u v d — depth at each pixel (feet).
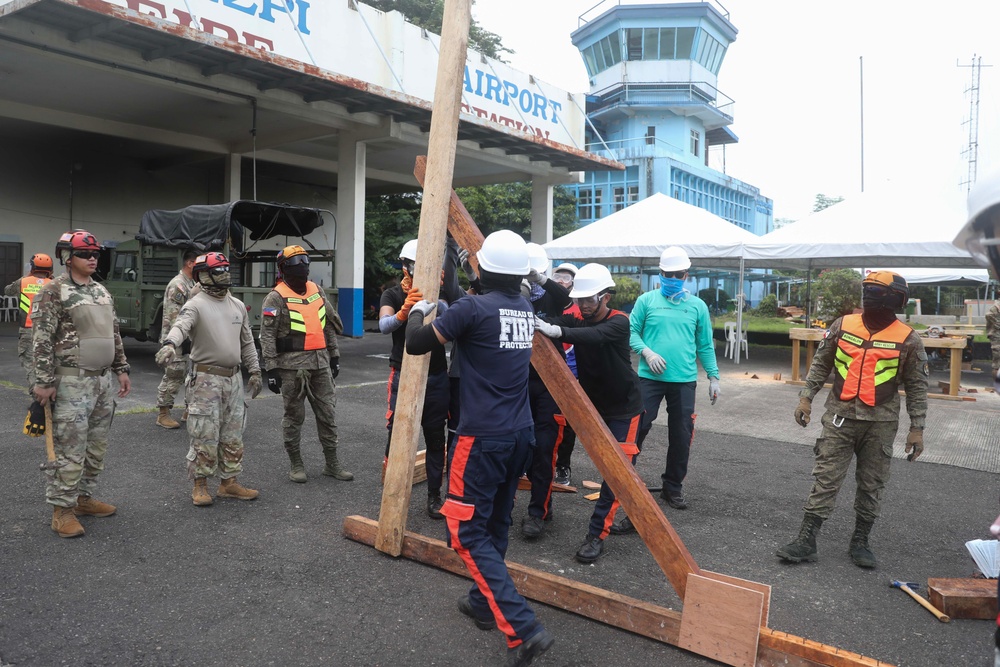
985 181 4.14
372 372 37.83
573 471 20.25
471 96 57.00
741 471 20.47
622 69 135.95
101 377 14.58
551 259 52.31
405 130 53.57
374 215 83.92
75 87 45.83
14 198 59.57
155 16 37.65
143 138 56.39
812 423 27.63
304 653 9.95
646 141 137.39
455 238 13.85
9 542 13.58
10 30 35.63
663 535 10.61
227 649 10.00
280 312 17.46
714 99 143.13
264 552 13.48
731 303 118.83
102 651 9.84
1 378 32.07
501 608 9.58
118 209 66.18
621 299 79.97
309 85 44.96
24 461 18.81
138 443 21.11
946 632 11.05
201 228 34.35
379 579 12.41
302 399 17.80
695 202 139.44
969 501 17.95
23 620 10.64
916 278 72.95
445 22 13.47
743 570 13.37
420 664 9.74
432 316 13.17
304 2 45.98
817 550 14.46
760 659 9.76
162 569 12.60
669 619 10.45
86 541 13.75
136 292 37.78
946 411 30.99
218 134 59.00
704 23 132.98
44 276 25.82
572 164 66.54
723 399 33.30
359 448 21.71
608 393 14.30
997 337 24.20
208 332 15.64
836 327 13.94
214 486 17.44
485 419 10.17
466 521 10.05
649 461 21.59
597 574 13.05
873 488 13.51
